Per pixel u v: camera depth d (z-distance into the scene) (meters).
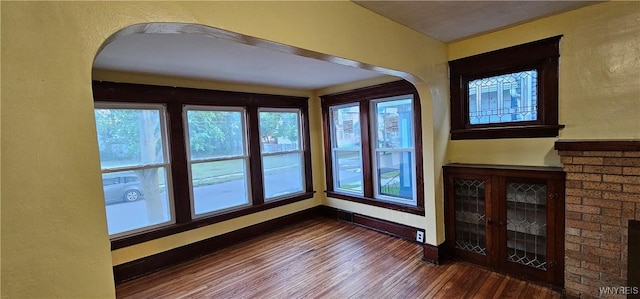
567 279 2.36
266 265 3.23
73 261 0.94
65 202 0.92
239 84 4.02
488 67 2.80
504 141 2.78
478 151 2.97
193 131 3.66
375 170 4.19
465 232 3.01
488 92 2.90
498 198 2.72
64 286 0.92
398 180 3.94
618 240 2.09
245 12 1.39
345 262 3.20
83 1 0.95
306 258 3.36
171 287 2.85
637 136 2.09
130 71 3.04
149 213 3.31
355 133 4.43
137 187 3.22
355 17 1.98
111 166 3.05
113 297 1.03
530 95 2.62
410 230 3.75
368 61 2.09
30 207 0.86
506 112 2.78
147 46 2.26
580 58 2.29
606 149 2.08
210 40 2.18
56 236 0.90
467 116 3.06
